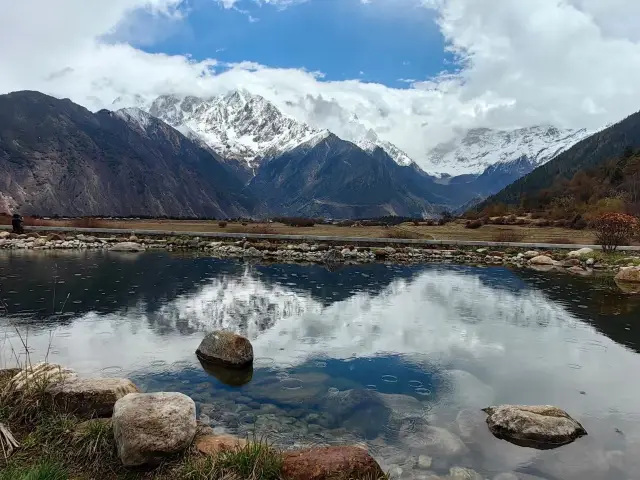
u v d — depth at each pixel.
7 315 13.78
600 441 6.96
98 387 6.97
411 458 6.38
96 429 6.06
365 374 9.69
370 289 20.00
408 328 13.53
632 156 98.06
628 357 11.05
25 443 5.91
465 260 31.69
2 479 4.88
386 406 8.07
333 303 16.91
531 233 49.50
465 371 9.95
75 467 5.54
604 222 31.88
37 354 10.34
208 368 9.80
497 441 6.90
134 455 5.48
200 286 19.59
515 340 12.39
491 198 179.75
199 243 35.34
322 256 32.06
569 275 24.86
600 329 13.59
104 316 13.99
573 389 9.03
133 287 18.70
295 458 5.61
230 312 15.09
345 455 5.61
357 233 44.78
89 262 25.66
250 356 10.26
